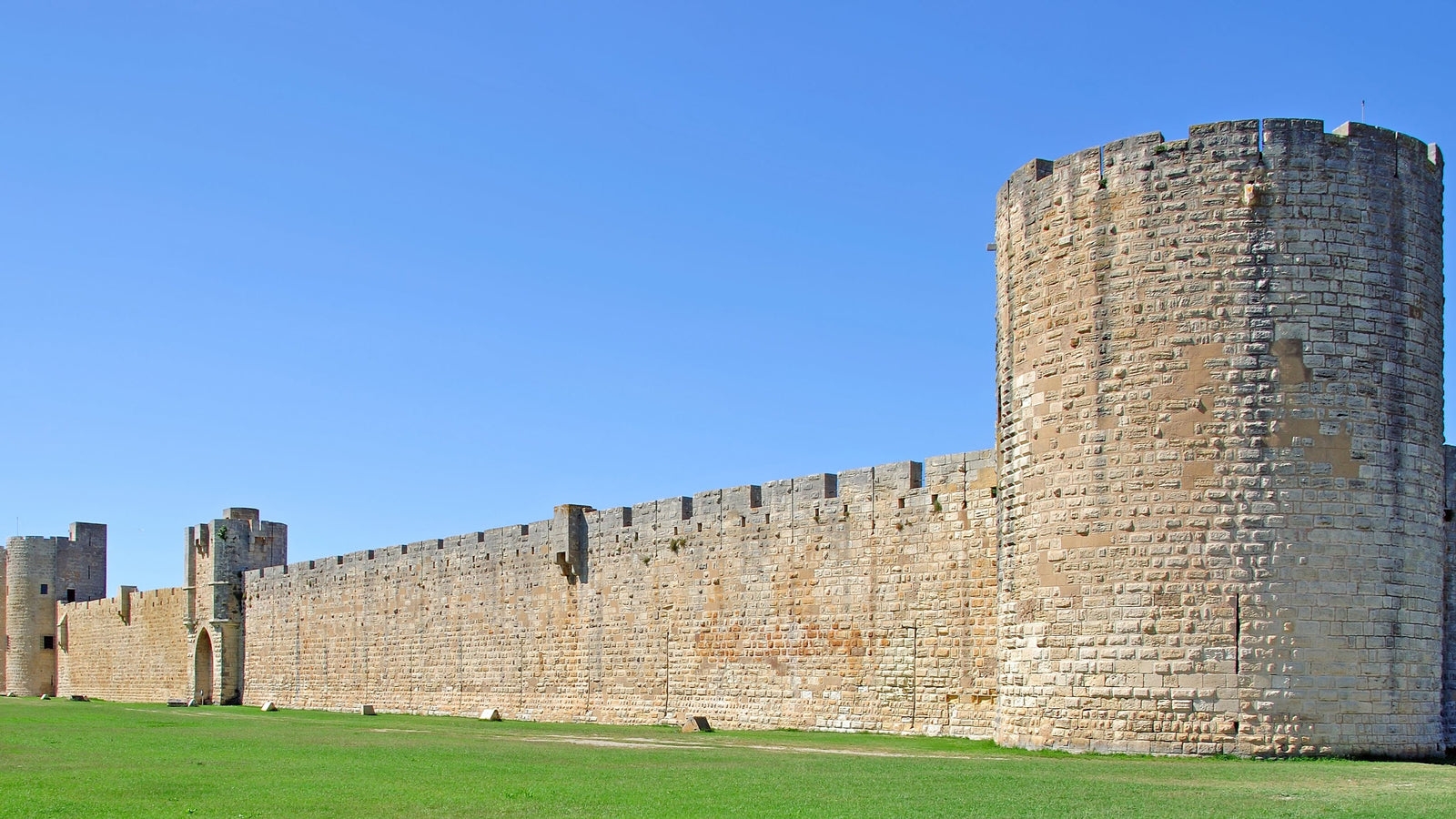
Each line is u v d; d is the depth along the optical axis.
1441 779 25.70
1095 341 32.66
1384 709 30.69
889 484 44.47
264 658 81.94
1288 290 31.09
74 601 112.50
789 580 47.66
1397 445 31.50
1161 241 31.94
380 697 70.62
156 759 32.88
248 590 84.38
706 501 51.47
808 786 24.98
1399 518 31.34
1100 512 32.16
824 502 46.66
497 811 21.91
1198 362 31.31
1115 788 24.27
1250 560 30.62
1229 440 30.94
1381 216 31.77
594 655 56.47
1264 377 30.95
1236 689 30.44
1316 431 30.84
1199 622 30.80
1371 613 30.77
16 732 45.50
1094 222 32.94
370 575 72.38
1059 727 32.59
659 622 53.25
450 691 65.38
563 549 58.00
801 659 46.91
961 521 41.84
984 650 40.81
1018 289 34.84
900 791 24.08
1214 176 31.61
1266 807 21.61
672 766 29.72
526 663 60.41
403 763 31.02
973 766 28.91
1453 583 37.31
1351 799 22.62
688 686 51.59
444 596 66.44
